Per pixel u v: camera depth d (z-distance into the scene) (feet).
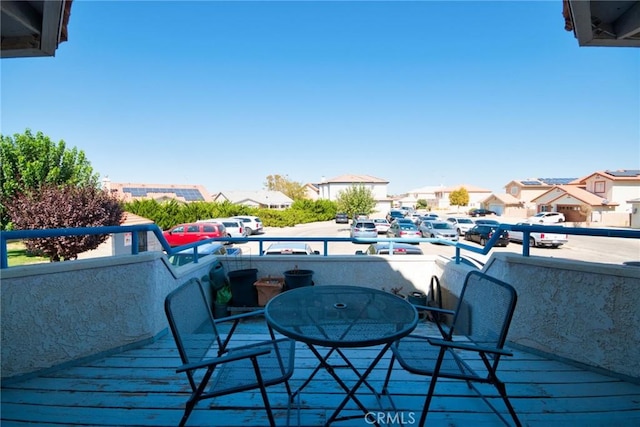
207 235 50.08
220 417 6.36
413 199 231.71
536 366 8.29
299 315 6.53
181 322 6.01
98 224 36.58
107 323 8.86
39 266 7.80
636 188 98.32
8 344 7.45
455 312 7.37
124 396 7.04
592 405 6.73
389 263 15.70
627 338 7.53
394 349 6.56
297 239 15.64
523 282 9.15
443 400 6.88
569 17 6.98
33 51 6.72
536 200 120.98
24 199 37.32
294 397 6.95
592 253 50.47
